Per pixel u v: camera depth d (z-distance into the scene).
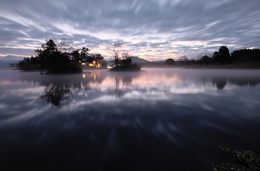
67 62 29.61
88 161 2.16
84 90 8.20
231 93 7.13
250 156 2.17
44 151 2.41
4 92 7.74
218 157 2.23
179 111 4.39
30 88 9.15
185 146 2.52
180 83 11.08
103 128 3.23
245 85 9.77
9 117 3.96
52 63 27.59
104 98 6.16
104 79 15.03
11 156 2.29
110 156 2.27
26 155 2.31
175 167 2.04
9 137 2.87
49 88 9.09
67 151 2.41
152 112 4.30
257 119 3.71
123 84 10.72
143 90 8.05
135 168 2.03
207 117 3.87
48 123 3.53
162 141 2.69
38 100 5.91
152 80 13.48
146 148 2.47
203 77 16.39
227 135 2.88
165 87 9.09
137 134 2.96
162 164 2.10
